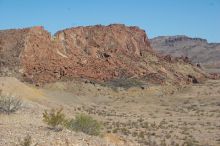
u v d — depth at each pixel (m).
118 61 99.88
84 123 22.59
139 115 63.19
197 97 88.19
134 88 90.19
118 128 44.84
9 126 19.92
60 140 17.14
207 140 41.84
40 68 84.81
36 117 25.23
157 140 39.91
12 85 48.28
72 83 83.50
